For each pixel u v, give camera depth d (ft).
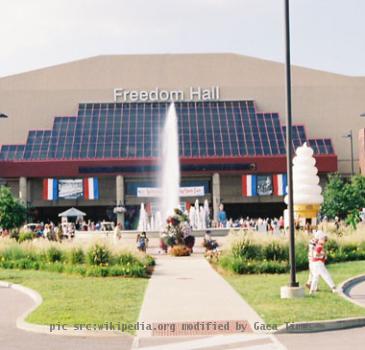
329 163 318.24
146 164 313.12
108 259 108.99
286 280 89.45
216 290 79.97
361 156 322.14
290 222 73.56
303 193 151.74
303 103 351.05
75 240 127.54
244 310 63.52
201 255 139.44
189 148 315.99
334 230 149.89
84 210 331.16
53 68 349.61
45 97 347.36
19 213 239.30
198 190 315.17
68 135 324.80
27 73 349.00
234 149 315.99
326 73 352.69
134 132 325.21
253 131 325.01
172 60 350.43
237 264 100.94
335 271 101.35
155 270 108.06
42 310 65.21
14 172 311.47
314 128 349.61
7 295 83.97
